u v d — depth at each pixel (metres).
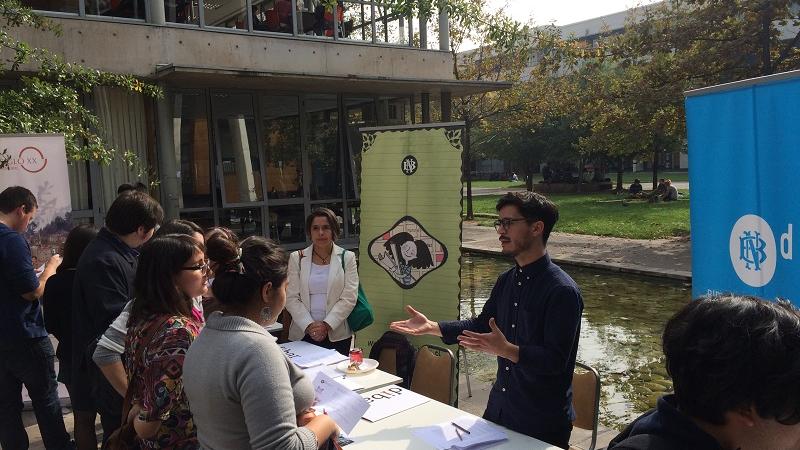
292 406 1.78
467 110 20.58
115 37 9.15
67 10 8.87
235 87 10.54
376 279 5.30
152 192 9.70
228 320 1.84
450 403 3.50
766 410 1.07
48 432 3.82
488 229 18.59
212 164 10.49
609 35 16.75
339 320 4.44
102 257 3.03
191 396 1.84
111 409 3.02
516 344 2.80
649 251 13.05
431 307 5.02
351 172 12.20
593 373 3.09
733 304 1.14
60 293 3.76
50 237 4.90
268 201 11.06
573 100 18.00
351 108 12.15
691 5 14.02
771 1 12.06
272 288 1.91
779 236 2.53
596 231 16.36
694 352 1.11
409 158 5.07
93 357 2.78
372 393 3.13
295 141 11.46
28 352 3.69
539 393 2.71
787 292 2.50
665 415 1.18
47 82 6.38
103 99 9.17
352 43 11.58
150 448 2.21
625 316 8.34
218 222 10.59
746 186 2.66
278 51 10.74
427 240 5.01
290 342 4.30
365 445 2.50
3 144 4.71
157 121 9.67
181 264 2.30
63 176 4.95
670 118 14.40
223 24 11.43
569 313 2.60
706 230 2.87
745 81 2.62
